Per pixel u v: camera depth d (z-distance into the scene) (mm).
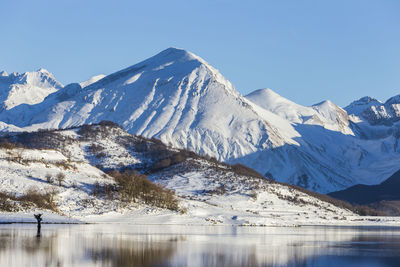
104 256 104875
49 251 107250
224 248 125500
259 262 106938
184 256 110312
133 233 150500
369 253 128000
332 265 107375
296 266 104188
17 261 96125
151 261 102438
